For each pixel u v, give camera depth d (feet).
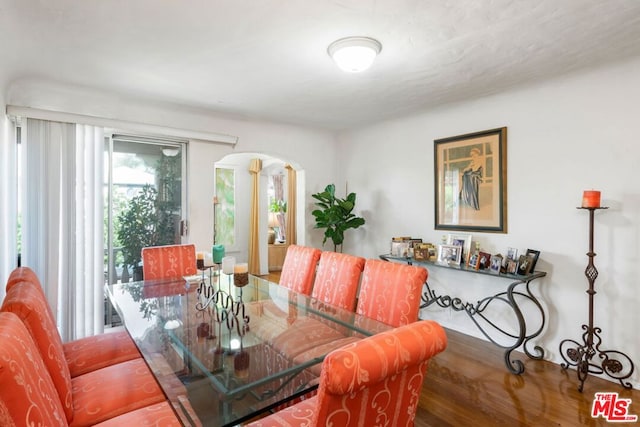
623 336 8.04
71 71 8.50
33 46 7.18
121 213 11.28
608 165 8.24
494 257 9.77
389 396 3.05
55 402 3.34
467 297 11.25
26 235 9.20
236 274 7.10
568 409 7.04
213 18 6.07
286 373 4.91
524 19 6.09
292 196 23.21
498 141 10.27
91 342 6.84
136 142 11.50
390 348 2.85
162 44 7.10
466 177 11.14
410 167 12.98
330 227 14.21
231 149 12.98
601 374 8.34
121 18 6.09
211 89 9.77
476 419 6.73
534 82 9.34
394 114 12.60
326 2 5.58
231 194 21.33
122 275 11.30
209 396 4.45
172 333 6.18
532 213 9.62
